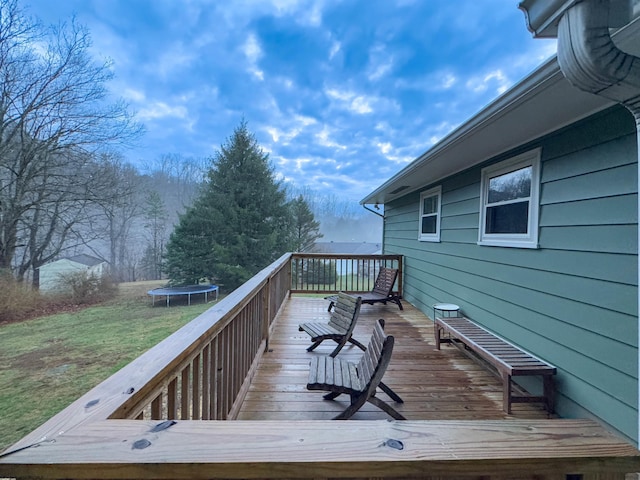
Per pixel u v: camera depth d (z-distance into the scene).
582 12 1.21
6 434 3.22
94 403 0.81
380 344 2.28
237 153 16.89
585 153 2.35
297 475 0.68
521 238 3.07
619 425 2.03
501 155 3.46
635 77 1.26
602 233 2.19
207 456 0.67
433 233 5.50
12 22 9.82
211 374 1.64
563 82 1.94
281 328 4.53
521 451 0.73
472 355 3.51
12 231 11.78
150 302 12.11
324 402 2.54
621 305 2.04
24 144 11.29
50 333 7.07
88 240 15.24
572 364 2.39
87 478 0.65
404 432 0.77
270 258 16.78
